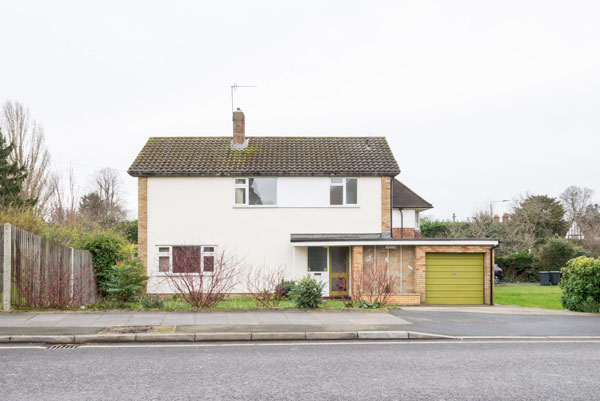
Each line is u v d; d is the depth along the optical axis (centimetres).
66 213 2922
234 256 2231
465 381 721
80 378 714
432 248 2022
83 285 1623
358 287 1709
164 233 2230
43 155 3419
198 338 1029
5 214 1716
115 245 2011
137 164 2250
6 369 761
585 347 994
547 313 1526
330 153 2412
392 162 2327
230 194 2252
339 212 2266
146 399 622
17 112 3338
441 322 1270
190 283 1609
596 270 1581
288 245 2245
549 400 638
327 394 650
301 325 1156
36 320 1147
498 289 2897
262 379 721
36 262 1376
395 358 873
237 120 2464
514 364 833
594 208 6675
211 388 672
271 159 2333
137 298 1552
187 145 2461
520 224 4350
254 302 1688
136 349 928
